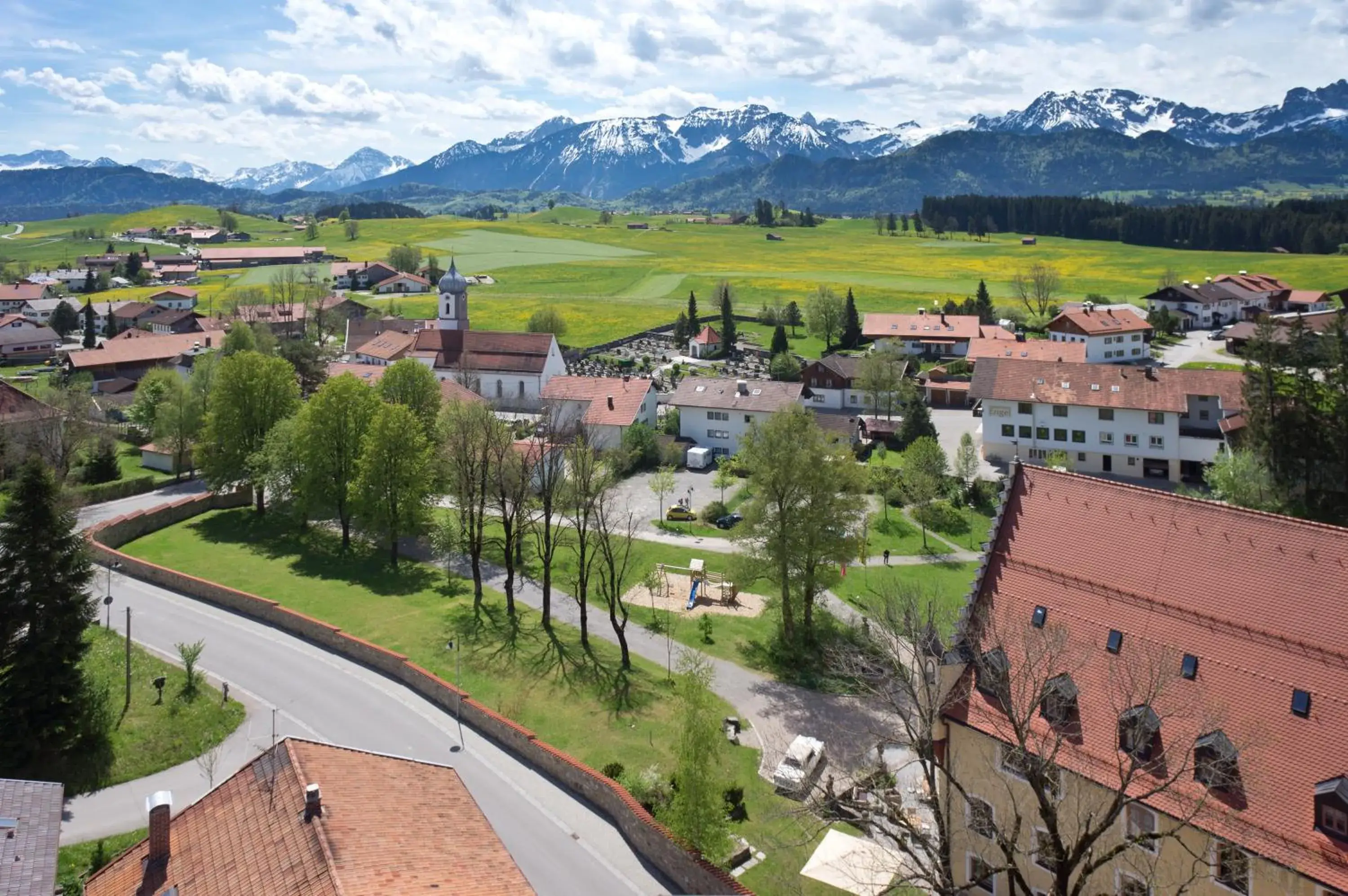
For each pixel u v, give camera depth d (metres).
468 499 88.62
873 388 147.38
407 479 87.75
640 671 69.12
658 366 195.00
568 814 50.38
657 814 48.22
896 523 105.62
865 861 46.66
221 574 85.94
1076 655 42.78
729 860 47.03
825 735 60.97
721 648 74.38
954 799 45.56
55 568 53.19
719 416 135.12
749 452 75.81
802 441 74.19
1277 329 109.06
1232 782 36.34
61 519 54.03
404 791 36.72
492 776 53.78
